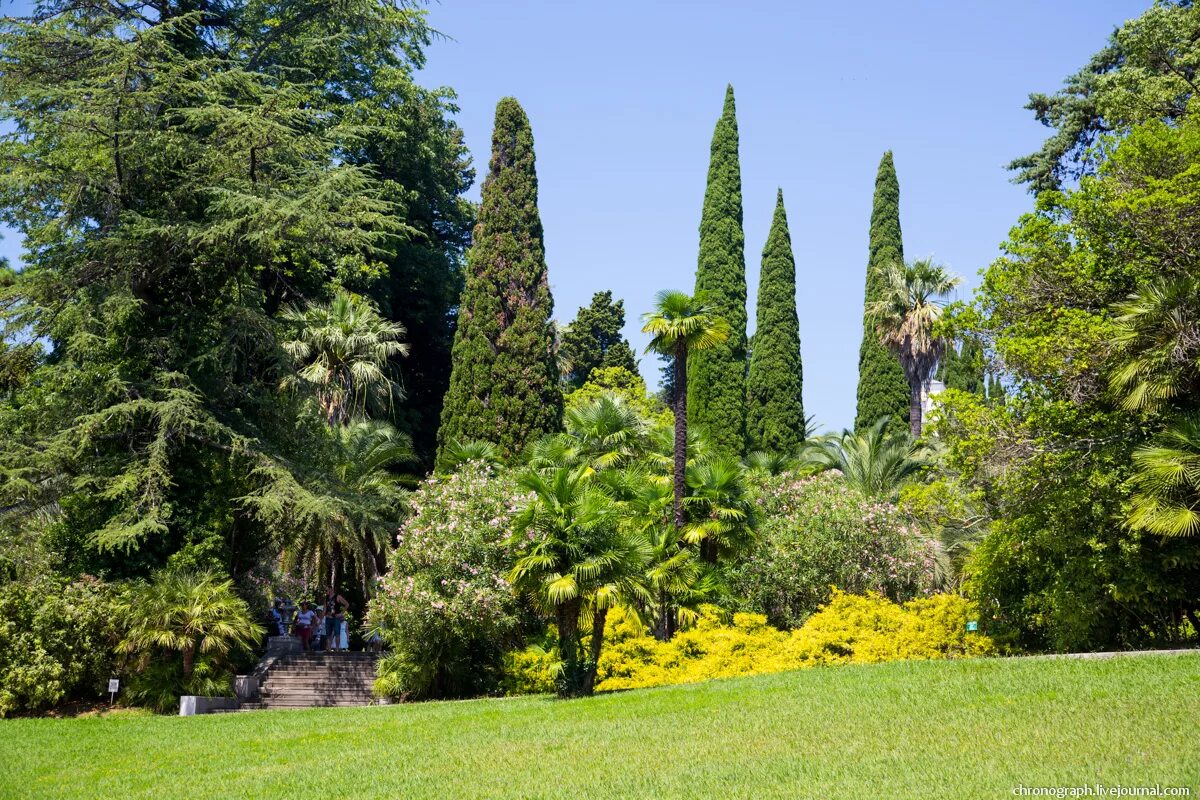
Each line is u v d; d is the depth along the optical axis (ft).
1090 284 63.10
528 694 68.49
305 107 113.70
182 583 68.69
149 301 81.20
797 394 144.25
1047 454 60.18
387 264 122.52
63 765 43.70
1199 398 53.98
